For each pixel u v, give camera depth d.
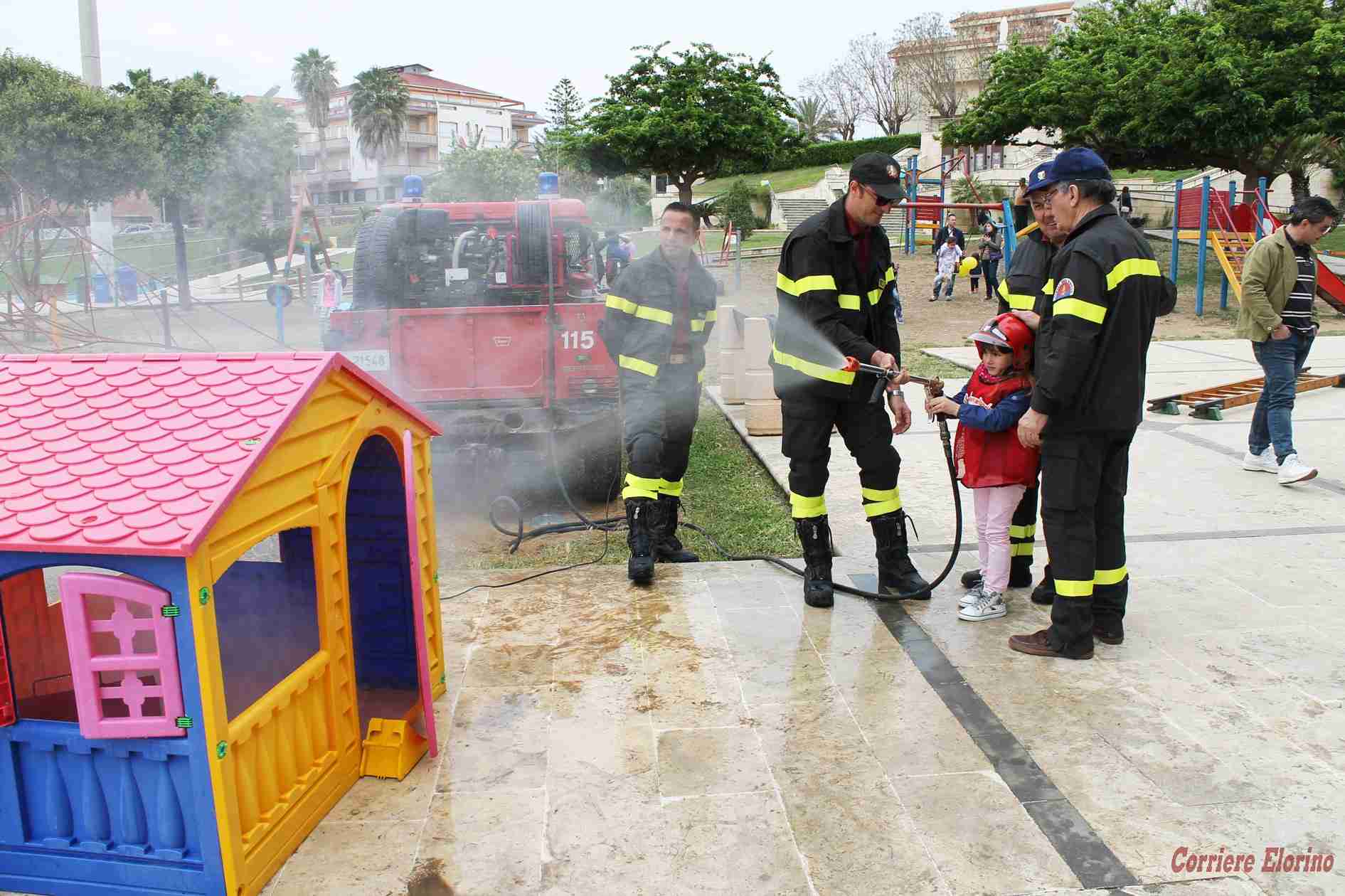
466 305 6.47
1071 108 22.81
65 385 2.84
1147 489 6.20
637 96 26.11
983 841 2.70
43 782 2.50
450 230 6.75
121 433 2.59
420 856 2.68
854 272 4.27
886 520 4.50
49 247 15.00
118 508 2.30
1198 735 3.23
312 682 2.82
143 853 2.46
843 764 3.10
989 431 4.02
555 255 6.60
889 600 4.50
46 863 2.53
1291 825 2.74
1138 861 2.59
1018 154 43.12
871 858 2.63
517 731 3.37
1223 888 2.48
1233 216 19.88
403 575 3.48
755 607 4.48
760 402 8.08
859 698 3.55
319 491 2.78
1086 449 3.66
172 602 2.26
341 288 8.98
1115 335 3.52
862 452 4.45
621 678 3.76
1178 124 20.33
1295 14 19.48
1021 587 4.70
